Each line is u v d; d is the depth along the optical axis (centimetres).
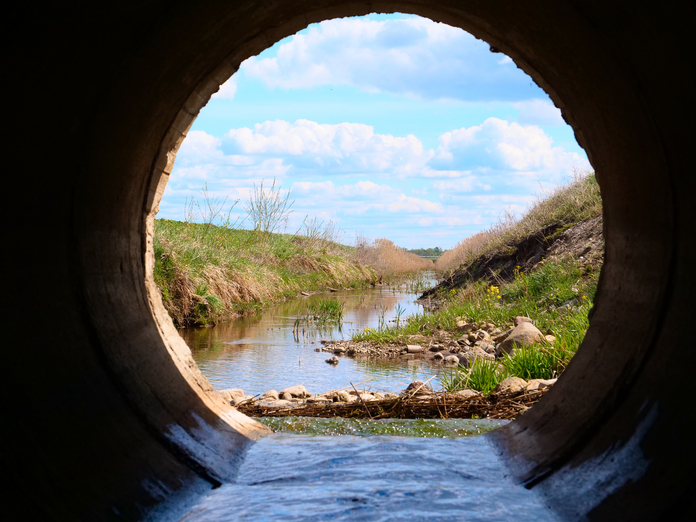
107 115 325
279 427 477
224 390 621
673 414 260
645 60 279
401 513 277
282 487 324
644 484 251
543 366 678
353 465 361
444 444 414
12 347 251
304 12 400
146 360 392
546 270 1180
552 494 304
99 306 346
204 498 313
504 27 388
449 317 1197
